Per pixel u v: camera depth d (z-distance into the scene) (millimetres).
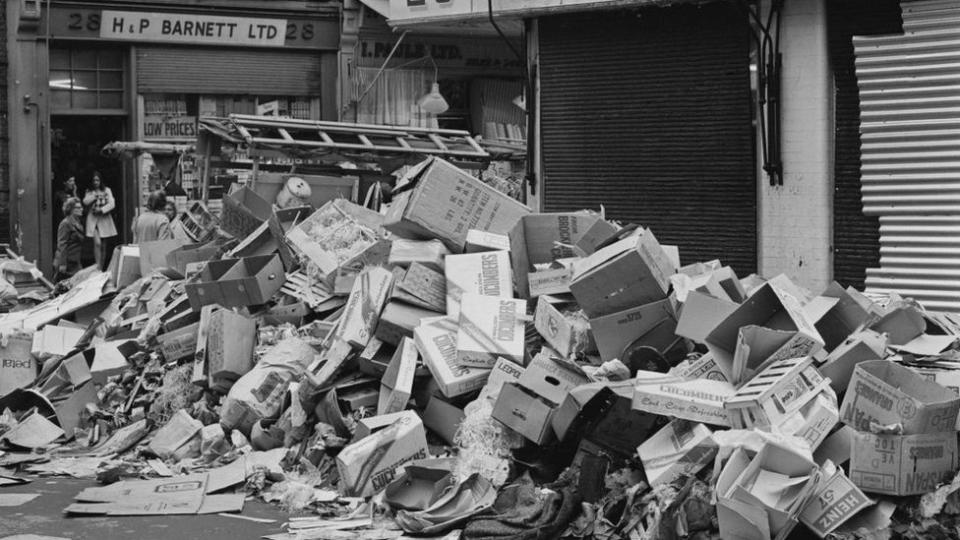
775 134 11688
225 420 8336
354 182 14500
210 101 21188
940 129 10734
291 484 7281
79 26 19969
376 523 6691
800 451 5691
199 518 6844
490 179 16312
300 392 7949
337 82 21812
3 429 9305
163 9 20422
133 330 10375
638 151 12875
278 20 21234
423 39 21906
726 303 6867
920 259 10922
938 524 5820
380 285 8227
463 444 7047
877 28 11094
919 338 7336
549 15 13289
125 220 20641
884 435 5879
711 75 12258
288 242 9852
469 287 8125
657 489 6070
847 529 5809
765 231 11938
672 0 12133
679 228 12609
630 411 6617
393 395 7566
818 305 7375
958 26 10555
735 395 6254
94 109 20500
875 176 11148
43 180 19969
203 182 15516
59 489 7719
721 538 5707
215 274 9891
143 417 9133
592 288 7270
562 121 13414
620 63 12906
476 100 22359
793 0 11461
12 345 10195
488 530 6238
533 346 7707
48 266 20062
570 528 6293
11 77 19656
